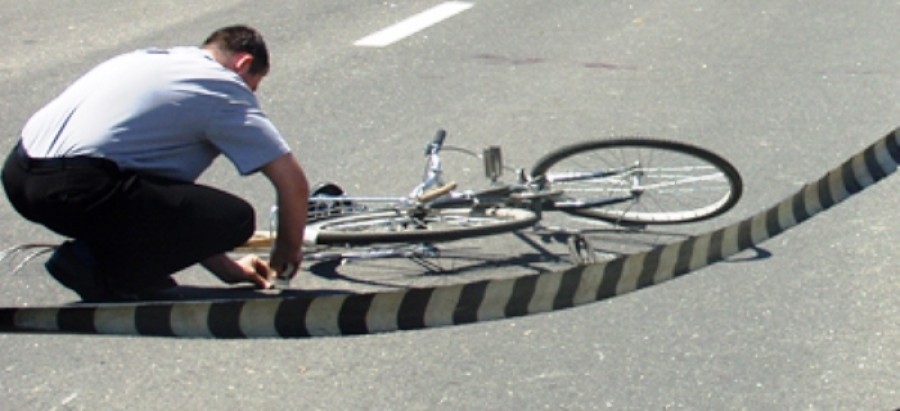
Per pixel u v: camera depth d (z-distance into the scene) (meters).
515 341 11.66
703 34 23.69
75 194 10.98
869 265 13.27
